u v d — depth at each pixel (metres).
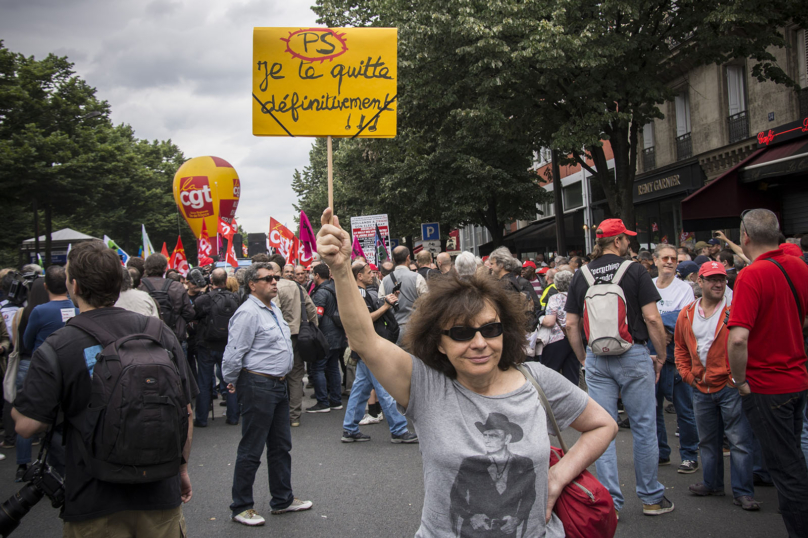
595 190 27.80
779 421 3.70
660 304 6.30
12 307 7.96
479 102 14.28
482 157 23.19
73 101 30.72
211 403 8.45
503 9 13.04
